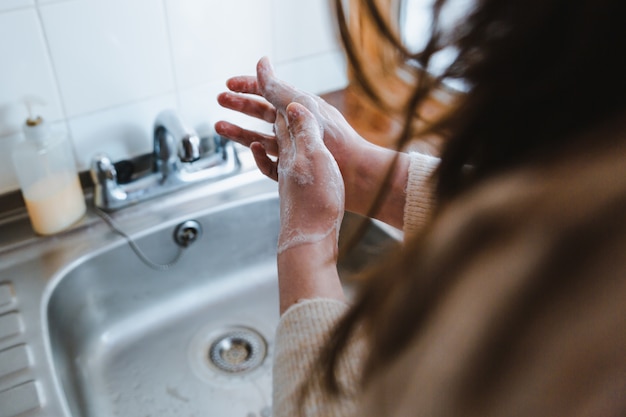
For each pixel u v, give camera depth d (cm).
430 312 25
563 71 21
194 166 91
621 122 21
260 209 93
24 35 73
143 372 84
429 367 25
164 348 87
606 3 20
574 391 22
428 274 25
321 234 46
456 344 24
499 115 23
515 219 22
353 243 44
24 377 64
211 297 95
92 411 77
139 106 86
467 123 24
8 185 82
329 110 60
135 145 88
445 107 27
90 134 84
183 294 93
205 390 82
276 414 37
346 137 58
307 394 35
